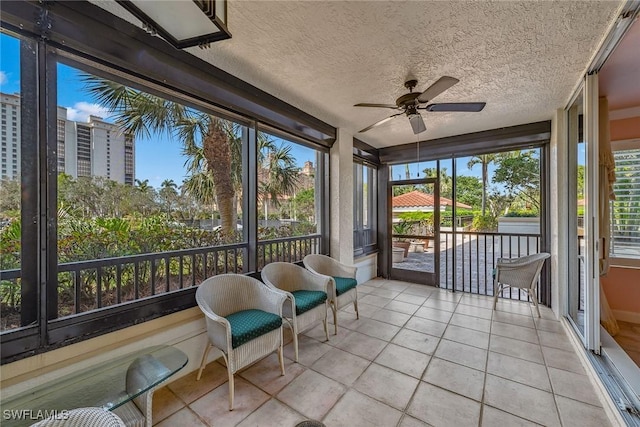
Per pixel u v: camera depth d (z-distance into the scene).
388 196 5.16
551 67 2.24
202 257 2.55
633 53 2.04
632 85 2.52
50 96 1.57
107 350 1.75
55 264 1.58
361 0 1.52
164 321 2.06
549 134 3.54
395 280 5.05
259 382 2.08
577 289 2.94
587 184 2.26
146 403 1.42
